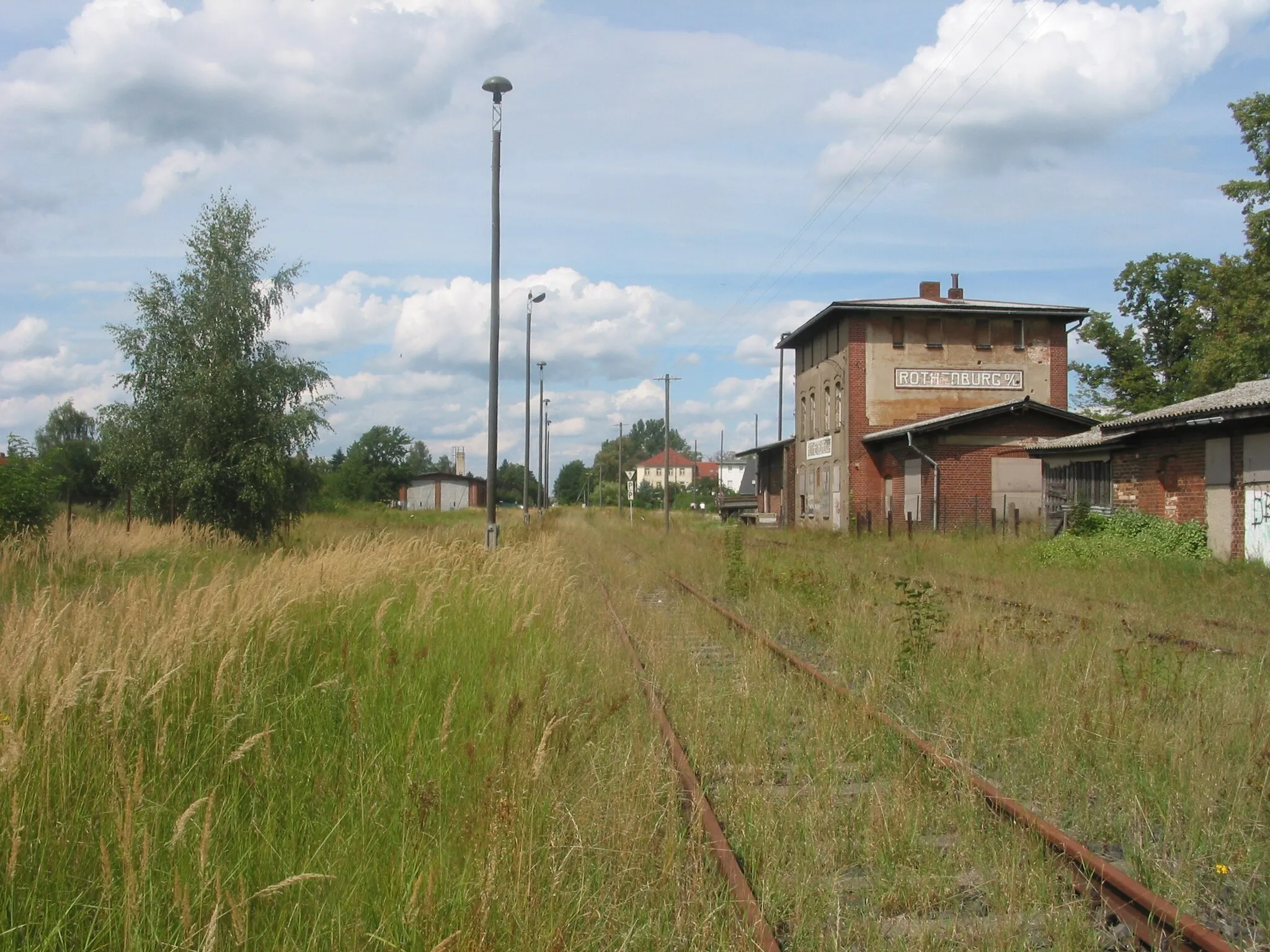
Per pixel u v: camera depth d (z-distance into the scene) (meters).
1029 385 36.38
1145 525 19.44
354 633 7.18
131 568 13.11
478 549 13.05
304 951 3.15
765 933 3.47
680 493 107.94
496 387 18.34
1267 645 9.18
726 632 10.72
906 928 3.68
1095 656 8.16
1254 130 29.52
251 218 24.20
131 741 4.48
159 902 3.27
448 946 3.08
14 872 3.18
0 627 5.70
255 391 23.52
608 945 3.47
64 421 68.31
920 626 8.62
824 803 4.88
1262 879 4.14
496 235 18.34
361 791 4.33
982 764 5.72
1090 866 4.03
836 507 37.50
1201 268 44.50
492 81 18.00
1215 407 17.19
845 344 36.25
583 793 4.76
